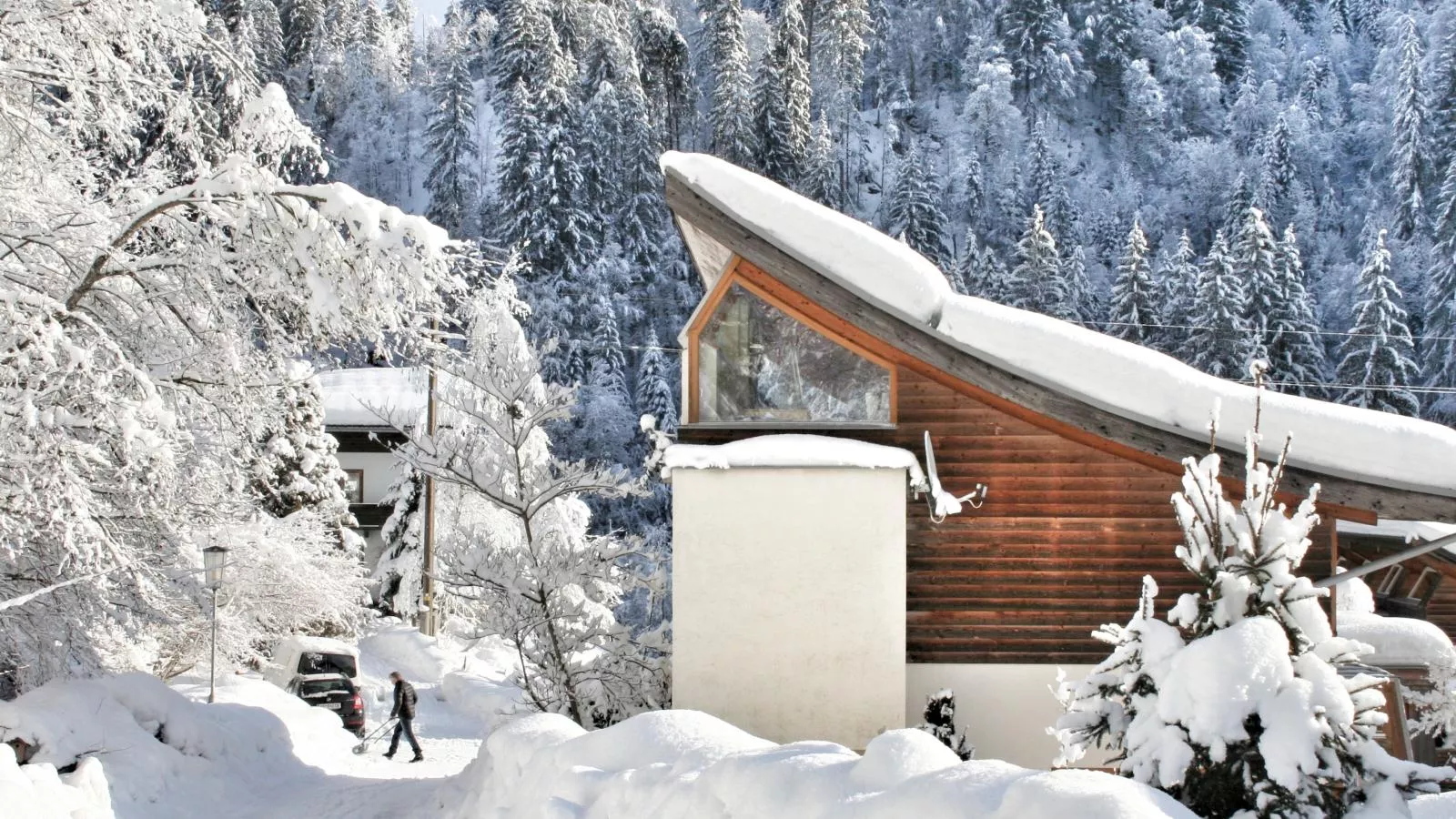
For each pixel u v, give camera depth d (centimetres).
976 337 1189
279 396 1408
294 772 1375
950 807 485
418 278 1211
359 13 12244
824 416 1245
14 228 1213
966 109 10394
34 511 1111
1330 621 1155
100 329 1133
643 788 647
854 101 10769
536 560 1477
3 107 1159
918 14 12531
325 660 2362
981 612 1218
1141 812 438
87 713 1025
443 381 2367
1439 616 1850
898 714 1129
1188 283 5456
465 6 13488
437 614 3541
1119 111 11150
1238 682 573
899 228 7369
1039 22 11175
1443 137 7025
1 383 1097
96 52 1209
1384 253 4809
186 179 1345
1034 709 1203
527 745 838
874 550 1142
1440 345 4934
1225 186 8644
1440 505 1080
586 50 9094
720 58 9612
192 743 1162
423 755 1830
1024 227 8406
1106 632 675
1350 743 581
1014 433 1230
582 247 6619
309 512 2648
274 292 1266
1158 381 1160
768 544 1146
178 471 1343
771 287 1259
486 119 11169
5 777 725
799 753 606
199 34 1270
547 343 1556
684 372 1261
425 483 3155
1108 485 1218
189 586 1572
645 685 1453
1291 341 4838
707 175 1255
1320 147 9112
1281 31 12244
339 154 10581
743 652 1138
